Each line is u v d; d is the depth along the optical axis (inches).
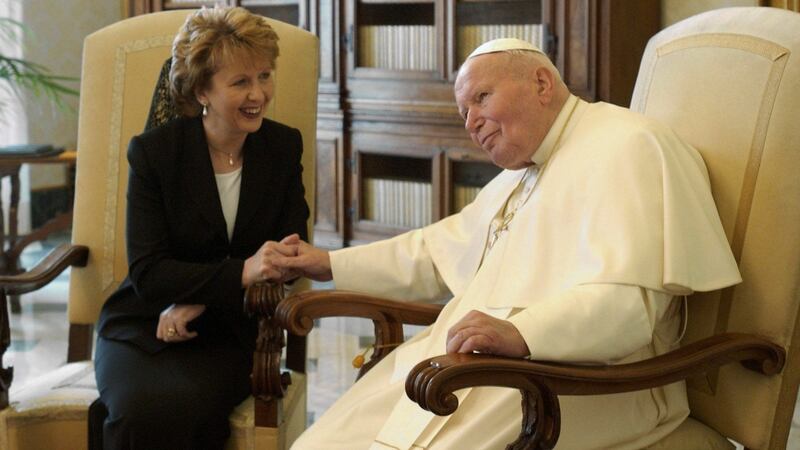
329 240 245.6
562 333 81.6
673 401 93.0
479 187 220.1
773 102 89.6
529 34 206.1
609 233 87.7
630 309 83.7
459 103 97.0
